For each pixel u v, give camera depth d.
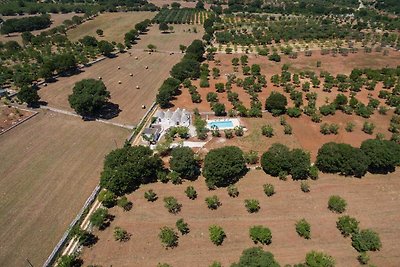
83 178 107.06
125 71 190.00
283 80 168.62
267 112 142.00
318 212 92.31
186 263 79.25
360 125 133.12
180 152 103.88
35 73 176.75
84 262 79.88
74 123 137.62
